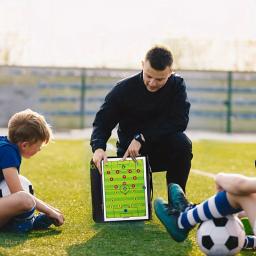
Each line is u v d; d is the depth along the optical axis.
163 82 4.61
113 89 5.02
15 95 17.80
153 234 4.39
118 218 4.72
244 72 18.53
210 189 6.90
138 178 4.75
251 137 16.55
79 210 5.35
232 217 3.72
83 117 18.09
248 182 3.47
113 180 4.73
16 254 3.79
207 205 3.68
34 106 17.89
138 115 5.01
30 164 9.26
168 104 5.00
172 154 5.03
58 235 4.33
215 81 18.62
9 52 18.50
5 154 4.33
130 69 18.02
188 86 18.62
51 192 6.48
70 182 7.32
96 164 4.73
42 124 4.44
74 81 18.03
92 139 4.91
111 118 4.99
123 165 4.75
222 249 3.65
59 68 17.77
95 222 4.74
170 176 5.14
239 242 3.68
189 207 3.88
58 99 17.97
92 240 4.19
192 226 3.83
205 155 11.28
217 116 18.72
